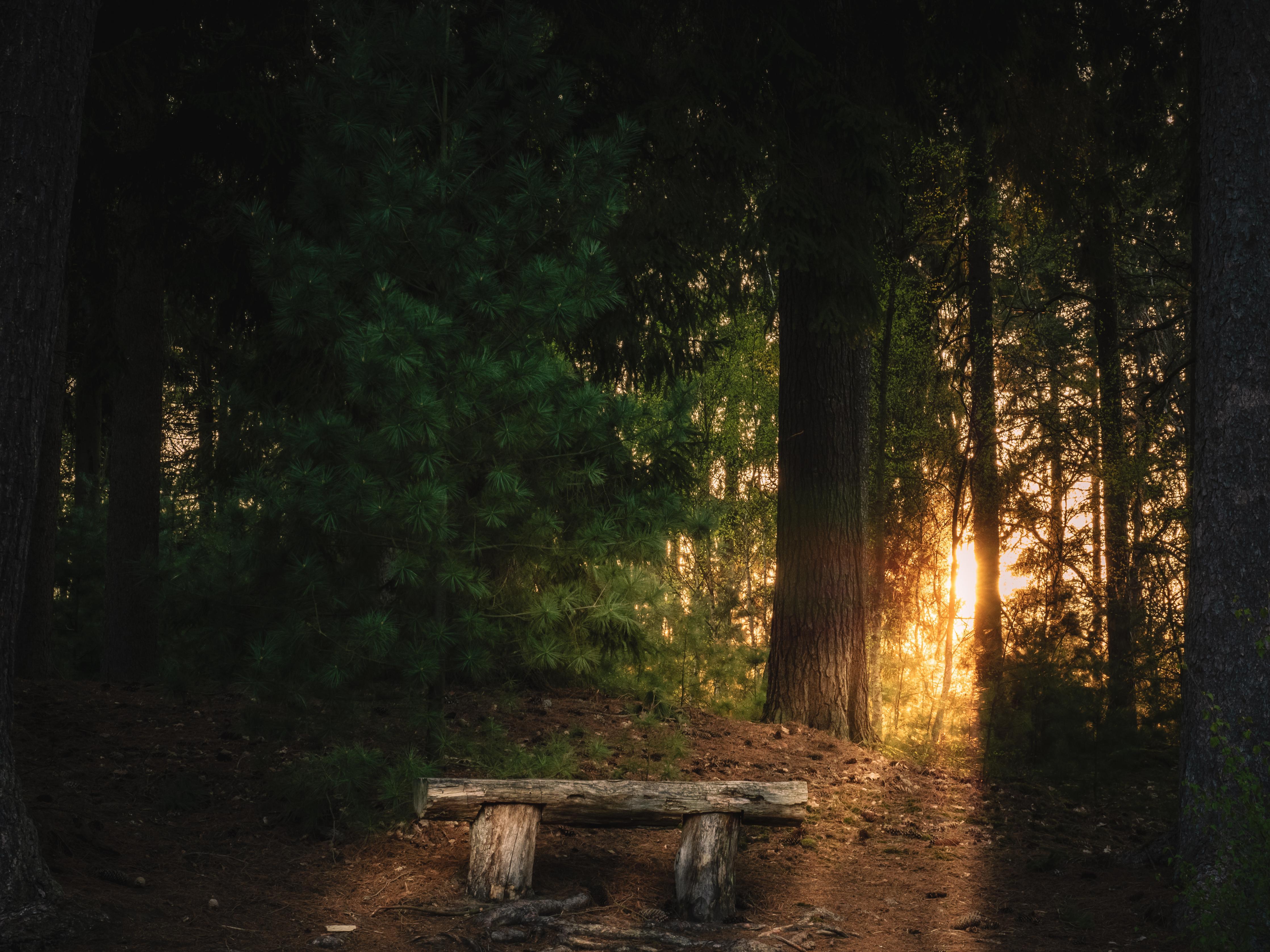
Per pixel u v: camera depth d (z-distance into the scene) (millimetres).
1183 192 10141
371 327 5520
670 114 8172
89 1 4781
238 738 7309
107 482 15094
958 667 12867
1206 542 5629
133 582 10641
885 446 12625
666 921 5121
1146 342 18219
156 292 10977
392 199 6039
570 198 6637
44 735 6961
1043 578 16922
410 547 6121
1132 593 15906
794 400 9977
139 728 7387
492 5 7750
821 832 6945
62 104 4648
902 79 9539
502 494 6211
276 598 6168
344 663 5844
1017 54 9445
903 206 10930
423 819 5910
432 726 6230
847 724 9750
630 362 10203
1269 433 5469
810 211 8383
